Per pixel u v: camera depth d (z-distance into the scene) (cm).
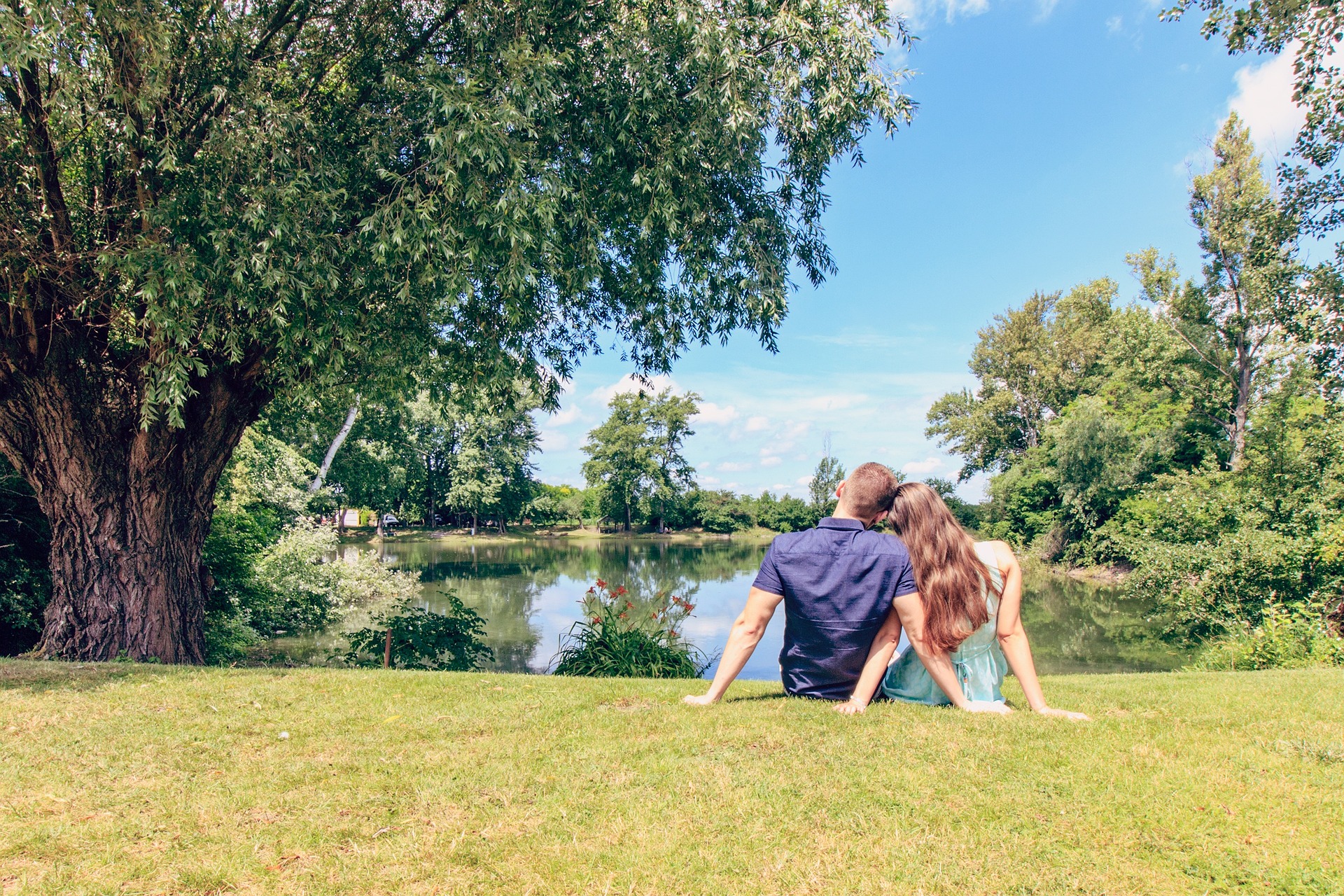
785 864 223
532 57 727
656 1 785
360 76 873
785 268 882
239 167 690
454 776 299
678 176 809
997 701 380
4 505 1074
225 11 737
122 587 820
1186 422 3089
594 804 267
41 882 218
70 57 636
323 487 3631
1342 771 283
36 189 759
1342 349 1695
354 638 988
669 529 7006
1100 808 254
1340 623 1198
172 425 699
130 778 304
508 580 2756
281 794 284
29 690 478
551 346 1108
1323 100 1454
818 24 772
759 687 481
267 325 745
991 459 5088
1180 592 1573
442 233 715
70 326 794
